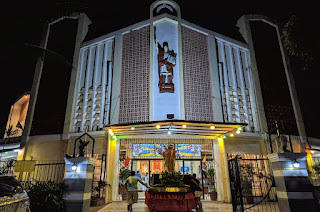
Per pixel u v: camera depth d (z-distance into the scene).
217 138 13.41
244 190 11.76
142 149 13.20
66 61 8.35
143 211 8.93
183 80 14.69
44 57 8.03
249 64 17.20
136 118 14.18
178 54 15.23
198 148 13.30
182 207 8.45
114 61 15.85
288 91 17.14
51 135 14.75
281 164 6.45
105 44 16.83
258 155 14.52
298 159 6.45
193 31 16.48
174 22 16.06
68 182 7.06
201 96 14.92
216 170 12.84
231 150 13.87
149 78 14.75
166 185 8.90
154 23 16.06
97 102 15.45
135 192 9.24
